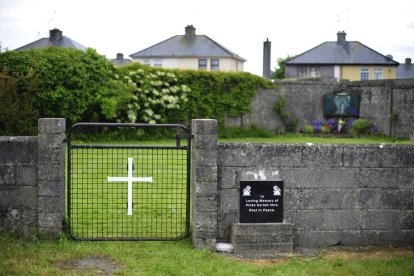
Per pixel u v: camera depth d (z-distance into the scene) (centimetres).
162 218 786
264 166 668
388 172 681
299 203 674
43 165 654
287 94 2572
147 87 2242
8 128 1727
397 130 2353
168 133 2252
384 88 2412
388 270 582
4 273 549
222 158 662
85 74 1956
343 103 2548
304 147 671
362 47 4816
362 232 684
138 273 559
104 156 1388
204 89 2381
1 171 660
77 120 1989
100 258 613
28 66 1862
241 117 2469
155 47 4781
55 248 636
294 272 577
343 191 678
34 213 664
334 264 607
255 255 652
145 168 1197
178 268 577
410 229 688
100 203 824
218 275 560
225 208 668
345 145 676
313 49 4853
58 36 4453
